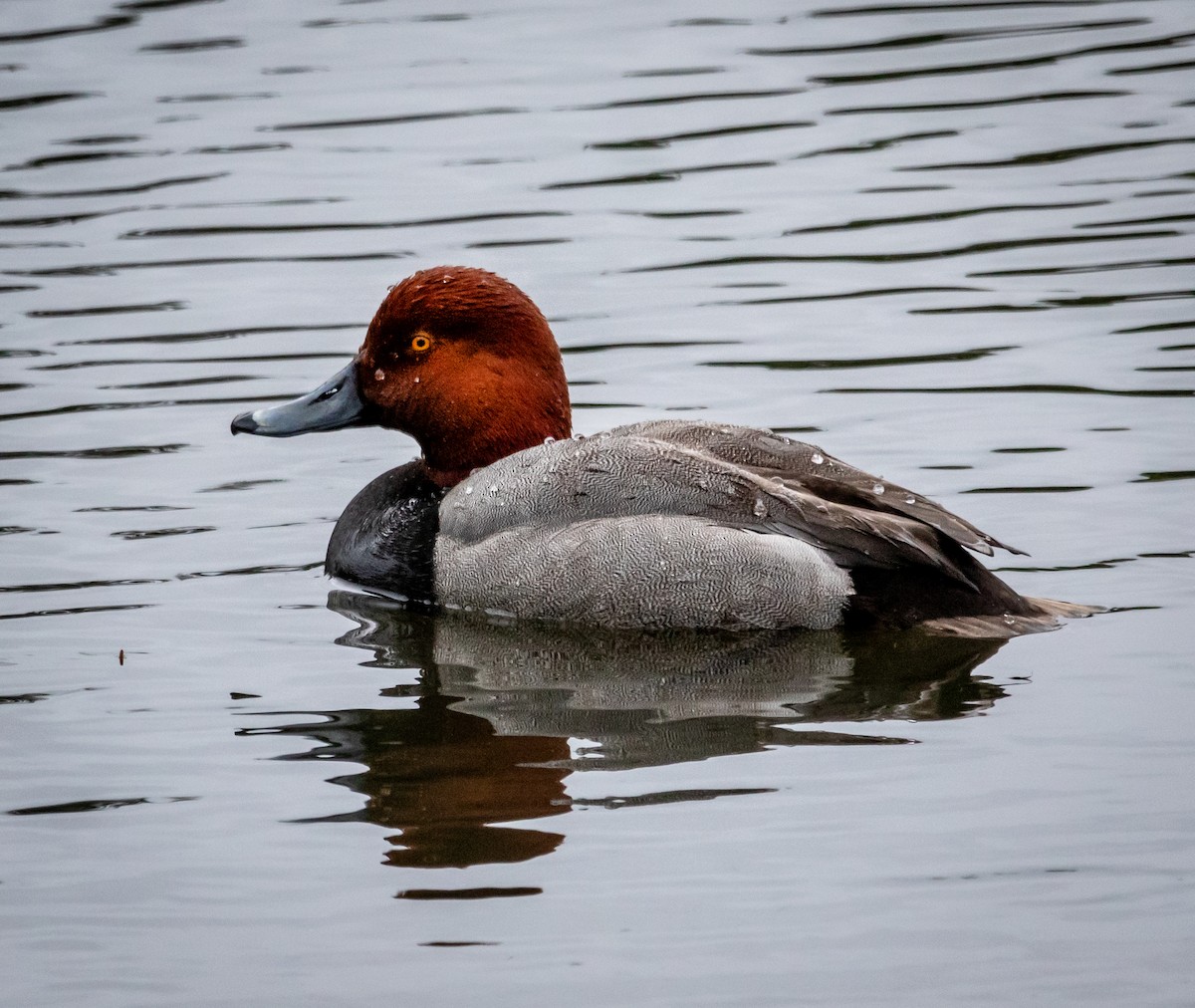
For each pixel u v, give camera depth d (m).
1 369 16.34
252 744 9.91
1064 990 7.55
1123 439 14.26
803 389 15.60
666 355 16.41
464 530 12.38
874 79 22.61
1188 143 20.33
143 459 14.66
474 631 11.84
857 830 8.76
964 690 10.41
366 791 9.32
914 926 7.98
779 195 19.77
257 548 13.12
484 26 24.89
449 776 9.46
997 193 19.55
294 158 20.89
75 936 8.11
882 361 16.11
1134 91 21.73
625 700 10.48
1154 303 16.95
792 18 24.80
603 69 23.28
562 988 7.64
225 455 14.83
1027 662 10.77
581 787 9.29
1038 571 12.12
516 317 12.86
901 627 11.41
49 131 21.52
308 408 13.30
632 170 20.44
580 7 25.48
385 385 13.12
